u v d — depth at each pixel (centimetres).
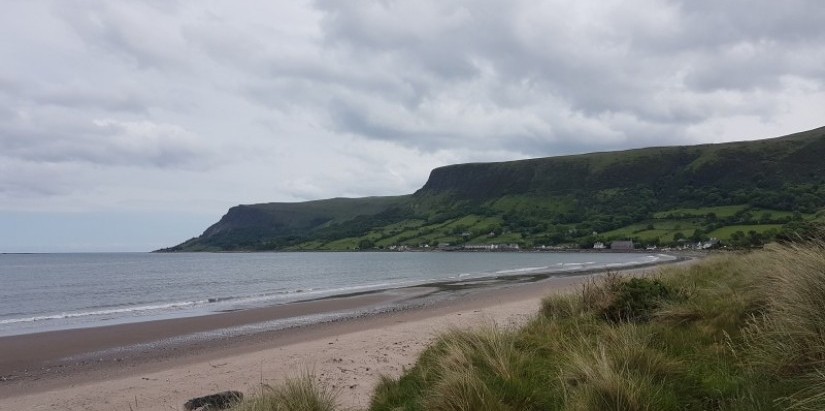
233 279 4578
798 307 489
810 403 375
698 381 477
